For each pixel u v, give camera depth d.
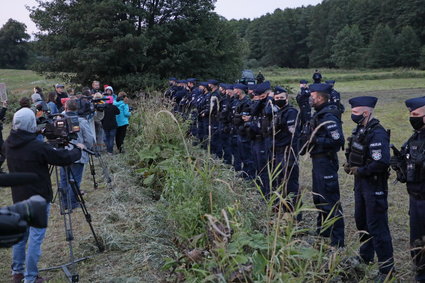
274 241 3.01
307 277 3.07
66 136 4.43
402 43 65.75
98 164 8.92
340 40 76.69
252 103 6.67
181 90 12.36
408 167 3.68
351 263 3.87
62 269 4.49
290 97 20.17
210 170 4.48
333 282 3.56
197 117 9.65
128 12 17.75
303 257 3.10
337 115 4.69
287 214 3.25
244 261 2.99
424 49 61.56
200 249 3.38
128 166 8.33
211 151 9.16
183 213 4.10
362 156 4.07
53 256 4.83
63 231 5.52
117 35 17.42
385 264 3.95
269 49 93.44
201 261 3.32
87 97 9.16
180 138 7.90
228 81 21.09
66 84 19.31
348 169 4.28
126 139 10.65
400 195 6.68
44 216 1.89
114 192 6.63
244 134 7.36
